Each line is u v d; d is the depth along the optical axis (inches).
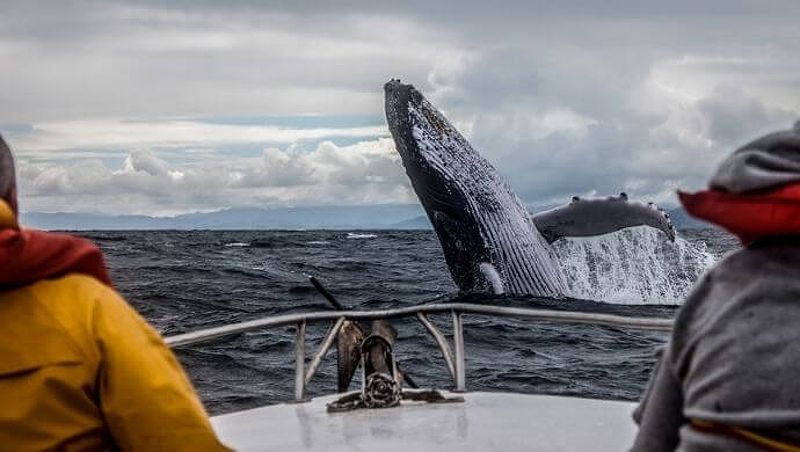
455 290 1434.5
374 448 222.8
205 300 1392.7
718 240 3592.5
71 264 110.5
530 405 256.2
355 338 272.1
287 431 238.4
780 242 101.8
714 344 100.0
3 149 109.0
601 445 222.2
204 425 108.7
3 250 103.0
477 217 1161.4
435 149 1104.2
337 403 257.4
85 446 107.3
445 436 230.2
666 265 1286.9
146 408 105.7
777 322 97.4
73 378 105.2
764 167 101.3
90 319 106.8
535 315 253.1
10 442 105.0
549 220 1179.3
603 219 1151.0
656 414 111.0
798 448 95.0
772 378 95.8
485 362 767.1
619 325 239.6
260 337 879.1
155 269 2037.4
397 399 259.0
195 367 749.3
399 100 1079.6
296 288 1565.0
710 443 98.9
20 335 105.7
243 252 3127.5
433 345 831.1
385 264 2375.7
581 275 1247.5
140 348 107.4
